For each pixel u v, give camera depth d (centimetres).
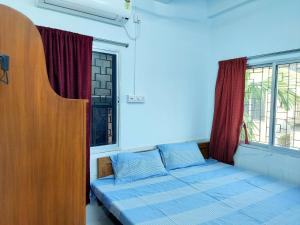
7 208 103
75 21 241
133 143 293
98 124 270
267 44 288
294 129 272
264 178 268
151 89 305
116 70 274
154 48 304
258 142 310
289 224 172
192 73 349
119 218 191
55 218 115
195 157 319
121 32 273
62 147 116
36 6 219
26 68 105
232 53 333
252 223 173
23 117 105
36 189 110
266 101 300
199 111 361
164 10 311
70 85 227
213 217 182
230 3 318
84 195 123
